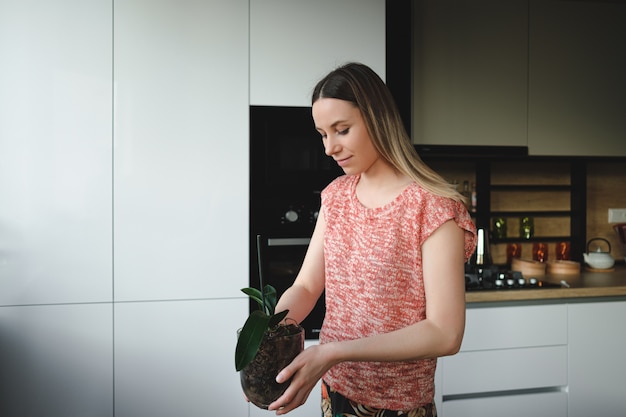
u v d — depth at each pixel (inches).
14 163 75.8
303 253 85.2
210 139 81.2
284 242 83.7
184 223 80.4
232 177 82.0
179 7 80.2
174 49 80.0
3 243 75.7
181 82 80.3
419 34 95.9
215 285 81.4
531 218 114.3
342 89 34.9
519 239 114.1
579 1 102.0
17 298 76.1
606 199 120.0
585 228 114.4
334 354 31.3
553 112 101.5
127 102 78.7
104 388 78.3
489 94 98.7
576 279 96.7
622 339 89.4
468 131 97.9
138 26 79.0
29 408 76.5
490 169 114.1
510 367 85.6
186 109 80.4
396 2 91.9
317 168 85.8
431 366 38.5
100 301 78.1
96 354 78.0
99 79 77.9
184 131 80.4
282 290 84.5
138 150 79.0
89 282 77.8
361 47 86.8
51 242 76.8
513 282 89.0
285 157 84.6
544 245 111.5
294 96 84.5
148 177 79.3
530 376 86.2
